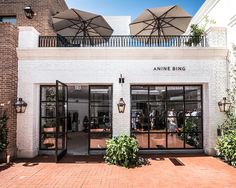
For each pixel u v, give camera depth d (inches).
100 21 407.5
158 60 363.6
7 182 239.6
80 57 361.1
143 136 375.9
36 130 368.2
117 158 307.3
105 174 266.2
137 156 320.2
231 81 348.2
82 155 365.4
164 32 426.0
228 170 280.7
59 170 282.7
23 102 346.9
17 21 482.9
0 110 322.7
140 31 428.1
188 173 269.1
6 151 318.0
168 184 233.3
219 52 359.9
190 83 371.9
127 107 362.0
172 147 378.0
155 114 379.6
